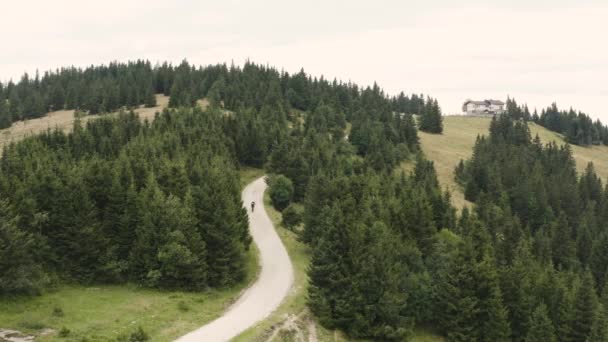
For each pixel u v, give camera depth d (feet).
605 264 265.75
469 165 431.84
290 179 297.33
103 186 179.22
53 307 136.77
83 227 161.79
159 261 163.63
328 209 196.54
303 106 585.22
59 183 168.86
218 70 650.02
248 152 360.07
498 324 163.32
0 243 136.98
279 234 234.79
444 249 192.13
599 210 383.65
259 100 517.55
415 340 162.40
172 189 192.34
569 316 176.76
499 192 381.81
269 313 148.46
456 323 164.86
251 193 303.27
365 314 155.43
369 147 424.05
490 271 170.09
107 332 122.01
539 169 429.38
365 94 635.25
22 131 534.37
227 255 173.06
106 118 381.81
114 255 166.30
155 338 122.31
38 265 148.87
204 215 177.47
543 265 239.91
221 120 372.38
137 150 260.21
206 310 147.64
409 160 451.94
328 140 393.70
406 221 200.75
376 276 158.30
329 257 161.17
